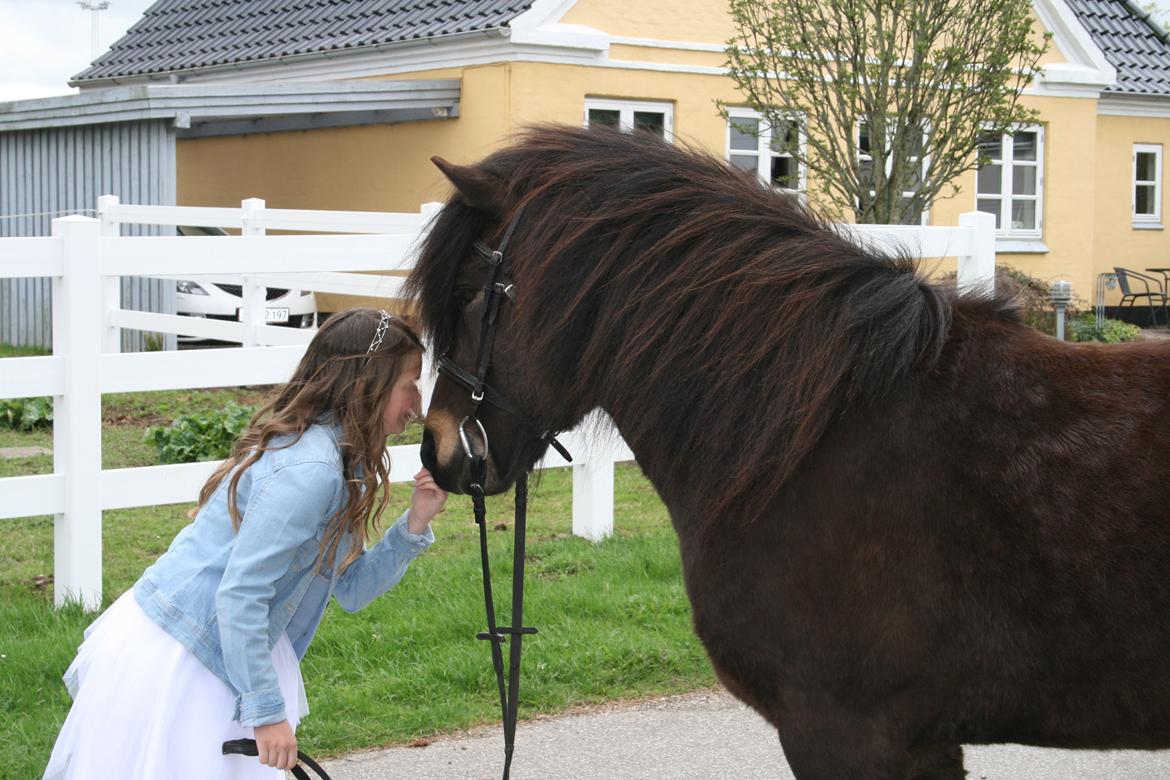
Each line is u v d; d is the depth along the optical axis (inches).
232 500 102.9
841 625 92.6
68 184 536.1
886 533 91.4
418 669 175.3
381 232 355.9
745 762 151.9
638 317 101.5
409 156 547.2
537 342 105.1
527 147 109.7
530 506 283.1
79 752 101.2
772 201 104.0
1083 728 89.4
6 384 185.2
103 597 200.8
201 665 102.3
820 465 94.0
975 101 392.8
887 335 93.8
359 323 107.4
